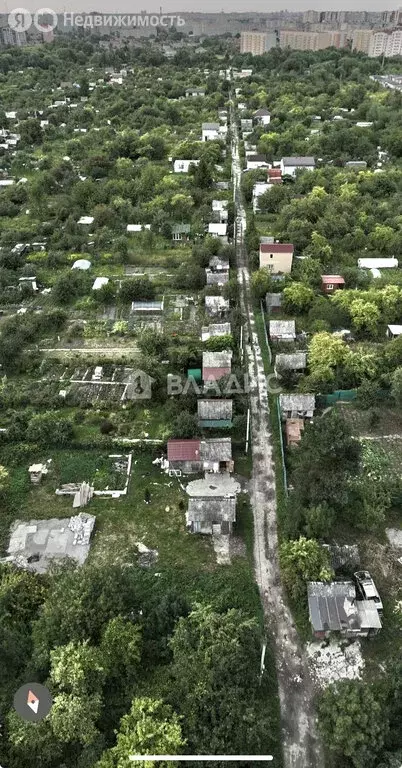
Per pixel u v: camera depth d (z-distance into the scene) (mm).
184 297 84812
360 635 40688
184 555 46719
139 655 37281
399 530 48719
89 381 66250
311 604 40750
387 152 143750
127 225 107938
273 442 57938
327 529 44688
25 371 68438
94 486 53000
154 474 54438
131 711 34062
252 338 75500
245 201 122500
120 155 147125
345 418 60625
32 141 158750
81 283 86875
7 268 92062
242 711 33750
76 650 36188
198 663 35625
